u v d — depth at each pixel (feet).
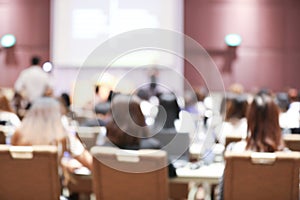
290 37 33.27
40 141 9.36
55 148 8.50
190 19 33.24
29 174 8.59
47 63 29.84
